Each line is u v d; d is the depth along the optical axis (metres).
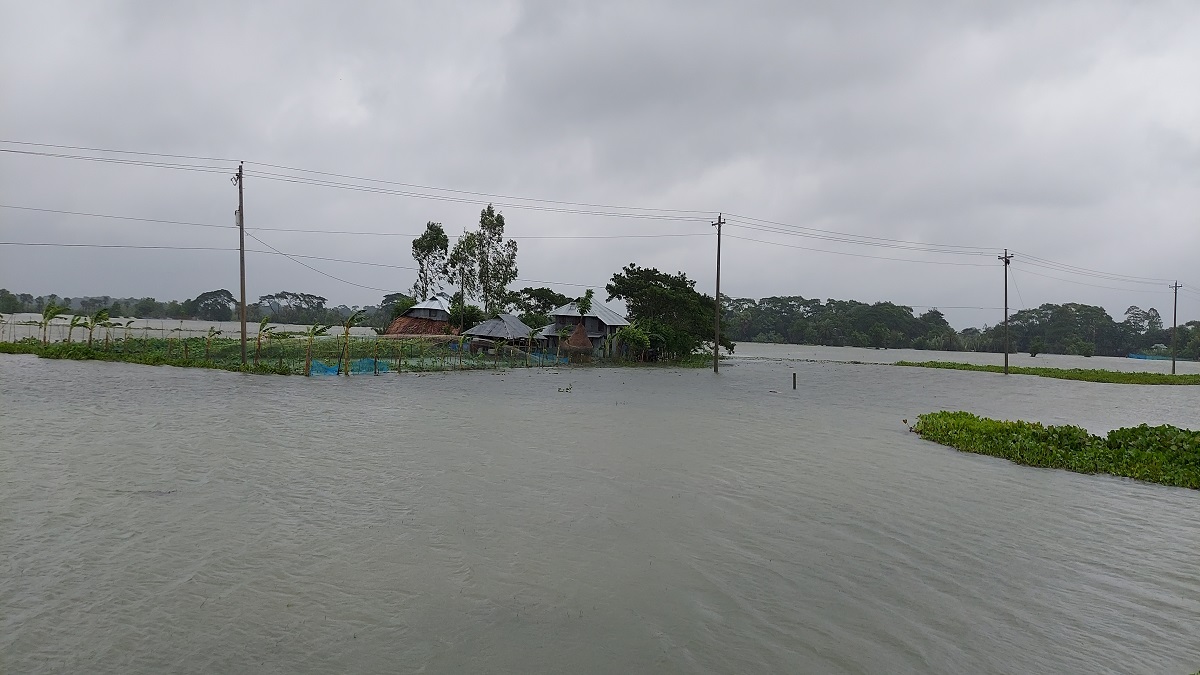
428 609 9.80
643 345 75.50
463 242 91.19
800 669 8.48
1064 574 11.95
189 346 56.03
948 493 17.55
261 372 43.53
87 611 9.34
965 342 183.38
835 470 19.98
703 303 85.31
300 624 9.21
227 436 21.62
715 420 30.08
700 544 12.97
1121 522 15.23
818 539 13.48
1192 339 147.62
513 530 13.38
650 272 82.81
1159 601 10.87
